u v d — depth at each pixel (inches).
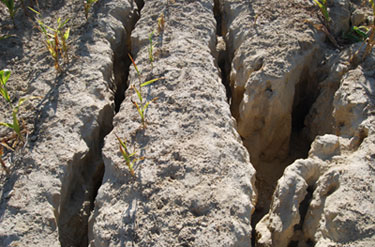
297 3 47.5
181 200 28.6
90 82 38.1
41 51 42.1
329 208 30.0
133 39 43.8
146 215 28.1
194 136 32.7
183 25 43.8
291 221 30.9
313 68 43.2
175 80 37.1
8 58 41.6
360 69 39.4
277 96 39.3
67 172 31.9
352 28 46.4
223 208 28.4
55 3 48.1
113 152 32.3
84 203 33.1
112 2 47.1
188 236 27.0
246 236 27.8
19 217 28.9
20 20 46.0
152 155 31.4
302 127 45.6
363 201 29.8
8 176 31.2
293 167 32.9
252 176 31.8
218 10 53.6
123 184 30.1
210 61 40.1
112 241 27.3
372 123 34.9
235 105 43.5
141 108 34.0
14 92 38.0
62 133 33.9
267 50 41.8
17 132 32.5
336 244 28.5
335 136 35.2
